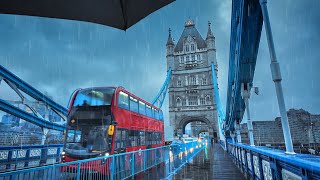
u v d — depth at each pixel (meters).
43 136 24.42
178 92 95.62
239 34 10.31
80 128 11.69
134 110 14.64
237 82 13.04
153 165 13.52
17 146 18.33
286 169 4.57
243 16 9.20
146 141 16.02
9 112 25.14
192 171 12.53
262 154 6.95
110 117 11.73
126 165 10.08
